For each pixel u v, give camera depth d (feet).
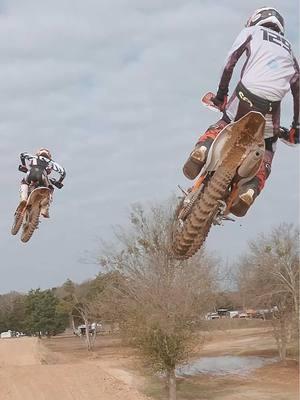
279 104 22.29
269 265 178.60
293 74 22.38
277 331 179.63
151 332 112.78
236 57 22.70
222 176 21.58
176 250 24.22
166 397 122.31
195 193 23.04
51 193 47.47
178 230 24.06
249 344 236.84
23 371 147.43
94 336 282.36
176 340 112.37
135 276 128.67
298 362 173.37
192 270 119.55
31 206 46.96
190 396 126.41
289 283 175.01
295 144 24.20
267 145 23.39
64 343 314.55
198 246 23.86
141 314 115.24
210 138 22.66
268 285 178.81
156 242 121.29
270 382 144.25
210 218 22.77
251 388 136.26
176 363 115.24
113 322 199.00
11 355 196.34
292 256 179.01
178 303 113.50
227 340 265.13
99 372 146.00
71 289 278.87
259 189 22.79
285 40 22.67
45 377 139.85
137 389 128.98
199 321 118.83
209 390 135.23
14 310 424.05
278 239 182.29
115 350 247.29
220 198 21.90
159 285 116.78
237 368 170.40
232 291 221.05
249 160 21.33
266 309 186.80
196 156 22.44
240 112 22.21
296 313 171.53
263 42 22.20
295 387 135.13
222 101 23.11
